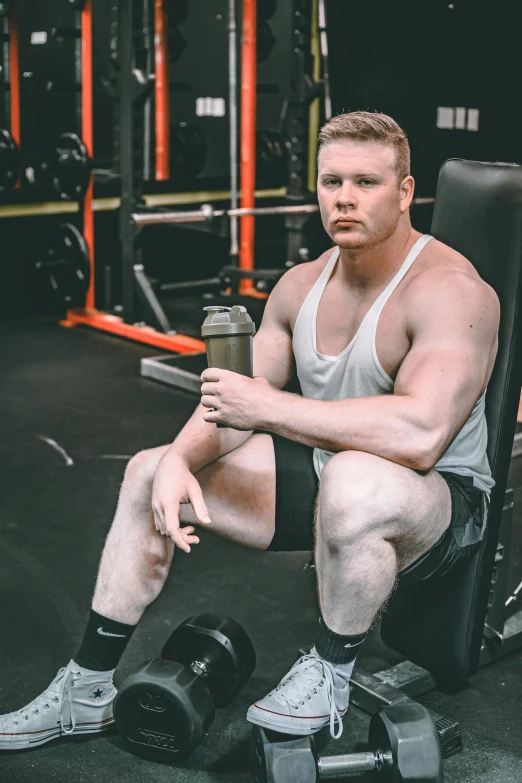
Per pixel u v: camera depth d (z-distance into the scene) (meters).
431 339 1.30
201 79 5.36
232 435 1.45
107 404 3.23
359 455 1.28
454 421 1.27
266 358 1.54
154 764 1.43
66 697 1.47
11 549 2.16
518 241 1.42
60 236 4.30
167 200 4.70
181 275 4.88
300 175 4.30
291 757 1.28
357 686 1.56
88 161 4.11
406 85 4.68
